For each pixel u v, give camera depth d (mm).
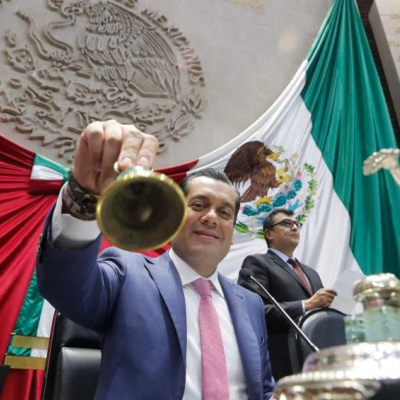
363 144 4836
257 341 1323
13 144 3834
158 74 4852
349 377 371
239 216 4180
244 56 5379
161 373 1048
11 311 3090
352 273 2240
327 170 4582
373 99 5156
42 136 4094
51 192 3768
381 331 469
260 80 5281
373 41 6098
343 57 5340
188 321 1205
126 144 666
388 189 4527
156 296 1183
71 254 870
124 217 567
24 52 4387
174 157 4516
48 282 899
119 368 1043
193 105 4855
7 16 4520
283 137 4688
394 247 4270
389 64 5734
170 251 1421
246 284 2422
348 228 4258
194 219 1365
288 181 4457
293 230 2869
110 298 1126
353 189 4531
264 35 5613
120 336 1078
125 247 554
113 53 4750
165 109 4688
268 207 4281
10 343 2928
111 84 4590
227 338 1254
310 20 5926
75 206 825
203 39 5305
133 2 5160
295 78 5117
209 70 5141
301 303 2139
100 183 801
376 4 6195
